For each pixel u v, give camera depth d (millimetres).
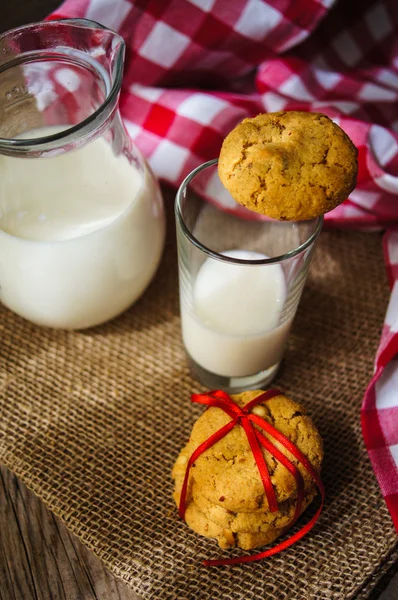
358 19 602
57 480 491
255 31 570
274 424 458
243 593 453
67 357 543
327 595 451
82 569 472
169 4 543
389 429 492
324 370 538
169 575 458
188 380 537
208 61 587
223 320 488
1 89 479
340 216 575
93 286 497
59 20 463
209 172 479
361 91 597
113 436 512
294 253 443
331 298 567
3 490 497
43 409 521
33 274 486
